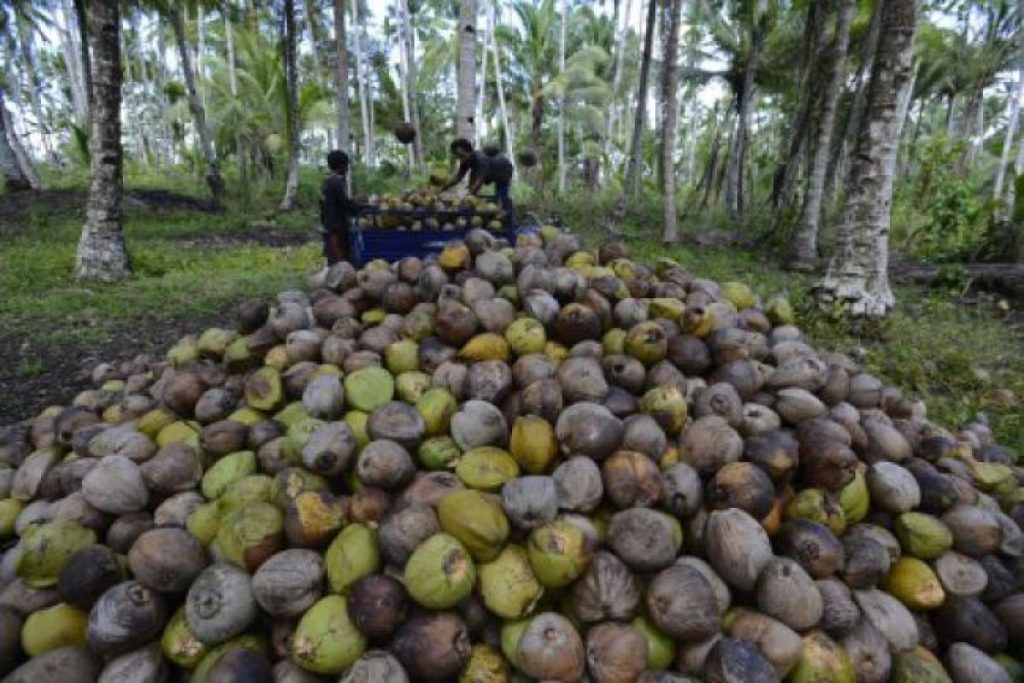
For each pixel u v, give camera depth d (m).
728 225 19.73
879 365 6.33
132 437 2.89
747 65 20.80
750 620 2.14
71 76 30.50
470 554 2.18
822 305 7.67
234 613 2.09
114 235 10.33
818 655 2.07
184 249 13.76
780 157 22.17
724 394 2.78
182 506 2.60
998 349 7.17
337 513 2.33
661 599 2.08
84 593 2.19
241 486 2.51
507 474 2.49
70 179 24.27
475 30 10.40
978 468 3.20
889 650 2.24
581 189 27.56
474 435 2.63
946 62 25.59
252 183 24.30
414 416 2.69
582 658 2.04
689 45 23.83
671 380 2.94
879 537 2.57
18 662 2.24
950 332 7.68
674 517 2.42
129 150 42.72
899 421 3.33
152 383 4.01
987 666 2.28
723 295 4.05
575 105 26.39
